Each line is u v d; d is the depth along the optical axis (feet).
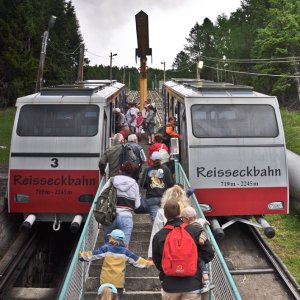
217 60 264.11
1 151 65.51
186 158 35.99
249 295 30.25
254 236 39.14
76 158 35.55
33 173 35.53
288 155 52.85
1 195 43.42
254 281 32.09
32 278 39.09
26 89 150.10
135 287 24.84
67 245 44.60
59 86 40.93
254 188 34.78
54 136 35.70
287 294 30.40
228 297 17.42
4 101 148.46
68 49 232.53
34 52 174.19
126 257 20.08
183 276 14.97
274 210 34.91
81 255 19.94
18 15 155.02
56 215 36.11
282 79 176.45
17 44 147.23
